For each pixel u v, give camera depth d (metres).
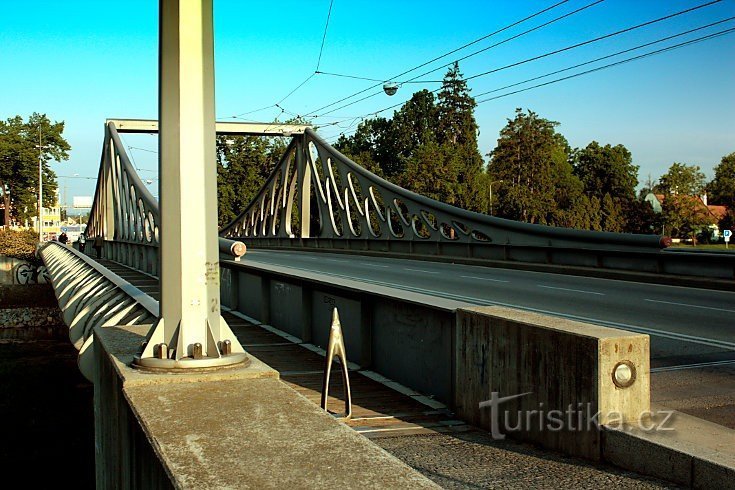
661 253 15.72
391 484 2.03
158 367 3.50
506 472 3.84
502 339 4.67
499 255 21.88
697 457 3.32
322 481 2.05
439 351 5.72
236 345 3.82
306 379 6.77
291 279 9.47
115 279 9.30
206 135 3.86
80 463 12.40
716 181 69.44
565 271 18.50
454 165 57.72
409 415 5.33
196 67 3.84
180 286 3.72
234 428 2.59
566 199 65.50
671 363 6.86
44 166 75.69
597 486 3.50
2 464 12.42
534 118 68.25
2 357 26.58
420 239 26.70
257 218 45.66
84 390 19.64
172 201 3.75
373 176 30.88
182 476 2.09
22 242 52.59
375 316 7.13
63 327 36.66
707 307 11.35
